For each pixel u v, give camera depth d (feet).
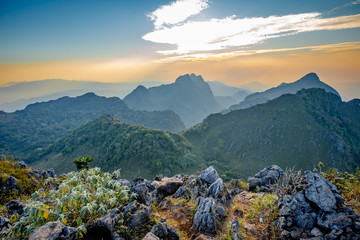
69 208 25.84
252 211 35.04
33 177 74.18
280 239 25.34
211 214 30.50
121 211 27.25
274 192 40.32
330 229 23.49
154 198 43.68
